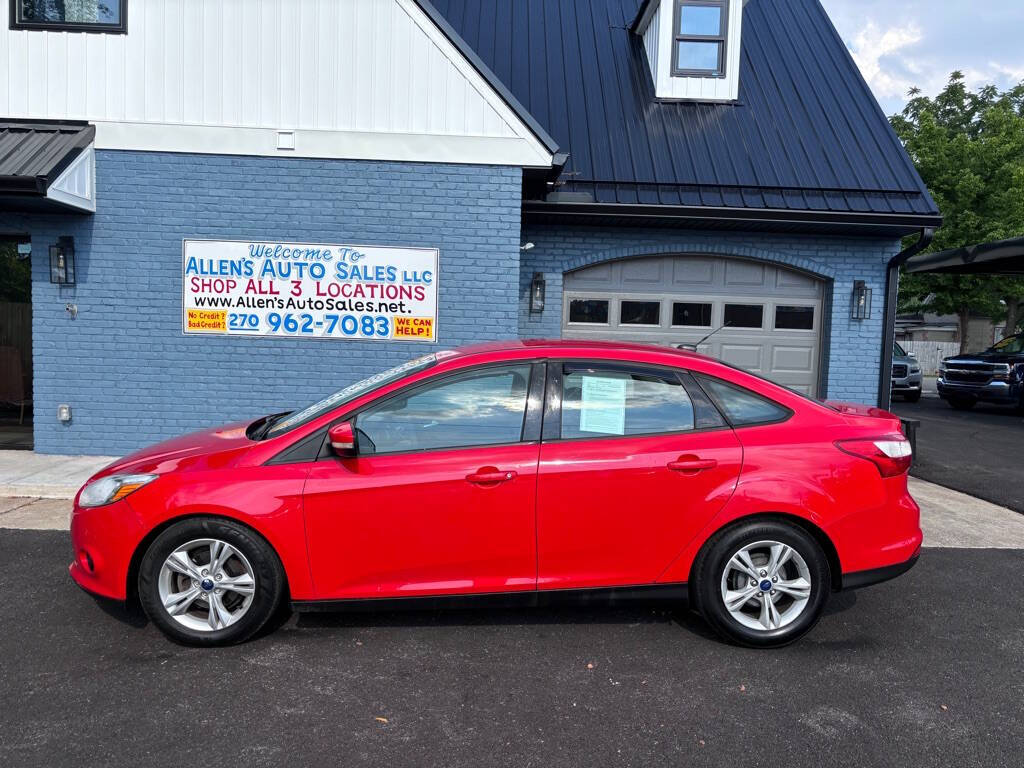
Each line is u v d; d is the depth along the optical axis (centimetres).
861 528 385
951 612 447
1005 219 2162
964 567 534
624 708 328
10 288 1097
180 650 375
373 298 818
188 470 372
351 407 381
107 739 296
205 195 802
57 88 789
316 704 326
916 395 1948
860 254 940
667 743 301
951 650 393
